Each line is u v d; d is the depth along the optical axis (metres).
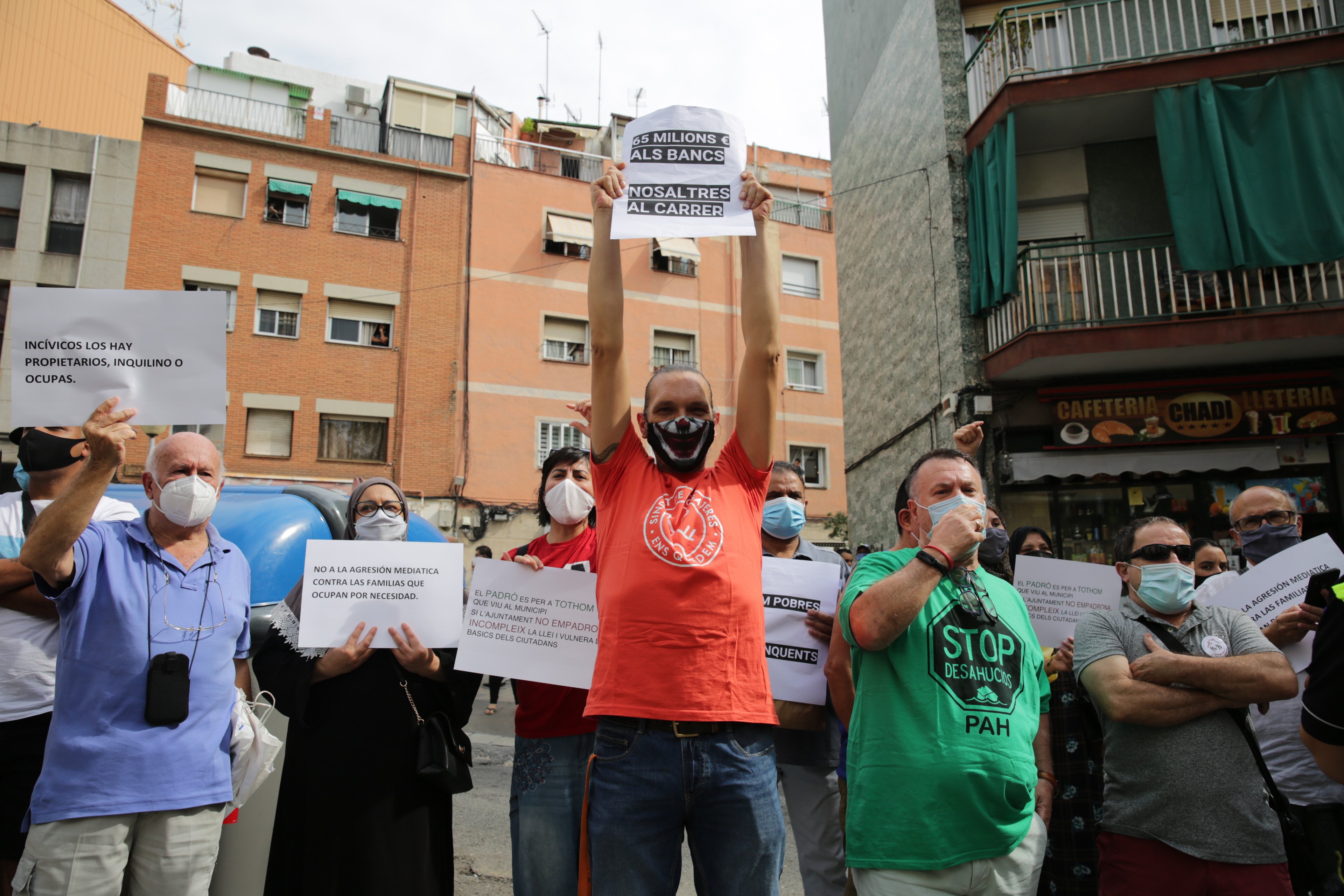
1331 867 3.37
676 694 2.29
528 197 23.53
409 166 22.34
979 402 11.30
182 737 2.81
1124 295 11.19
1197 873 2.69
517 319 22.77
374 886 2.94
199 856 2.82
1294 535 4.01
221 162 20.73
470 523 21.25
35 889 2.60
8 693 3.17
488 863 5.09
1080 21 11.94
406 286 21.83
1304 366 10.37
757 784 2.30
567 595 3.31
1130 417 10.70
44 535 2.64
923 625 2.62
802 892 4.71
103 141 19.86
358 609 3.17
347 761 3.06
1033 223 11.76
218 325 2.97
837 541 25.08
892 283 14.38
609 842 2.25
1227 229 9.90
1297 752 3.49
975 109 12.45
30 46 23.55
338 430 20.80
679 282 24.75
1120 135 11.55
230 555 3.20
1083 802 3.53
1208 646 2.97
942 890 2.40
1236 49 10.27
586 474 3.90
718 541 2.46
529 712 3.34
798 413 25.59
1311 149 9.80
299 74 27.28
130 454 18.14
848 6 17.19
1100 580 3.73
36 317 2.87
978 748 2.46
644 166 2.85
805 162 28.34
